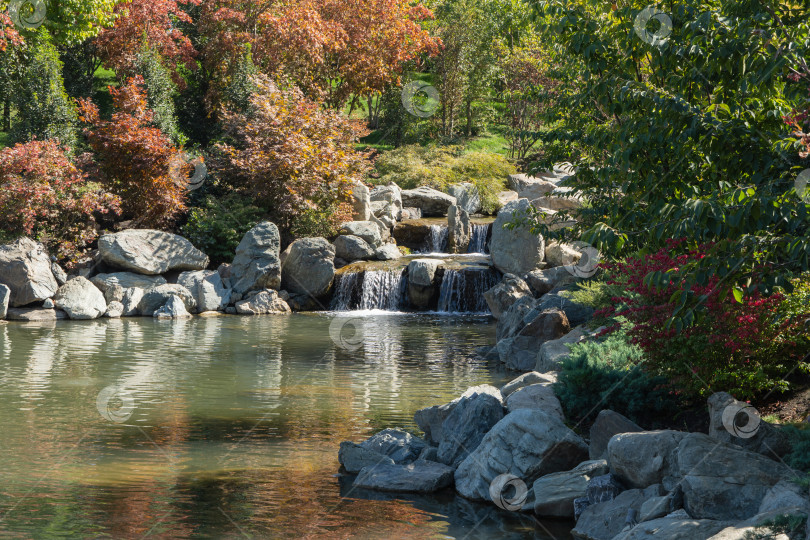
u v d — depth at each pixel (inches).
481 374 565.9
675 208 239.9
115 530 266.7
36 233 1015.6
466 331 797.2
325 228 1133.1
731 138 264.2
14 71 1227.2
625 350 414.6
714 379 337.7
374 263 1062.4
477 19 1769.2
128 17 1537.9
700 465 256.1
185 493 308.0
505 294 880.9
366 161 1286.9
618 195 379.9
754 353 329.4
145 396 483.5
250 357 630.5
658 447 277.3
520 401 378.3
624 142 314.2
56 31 1169.4
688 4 299.7
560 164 475.5
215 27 1657.2
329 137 1216.2
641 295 344.2
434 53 1702.8
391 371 574.6
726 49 272.7
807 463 257.4
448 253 1179.9
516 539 266.7
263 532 268.7
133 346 684.1
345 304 1015.6
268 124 1190.9
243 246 1003.3
